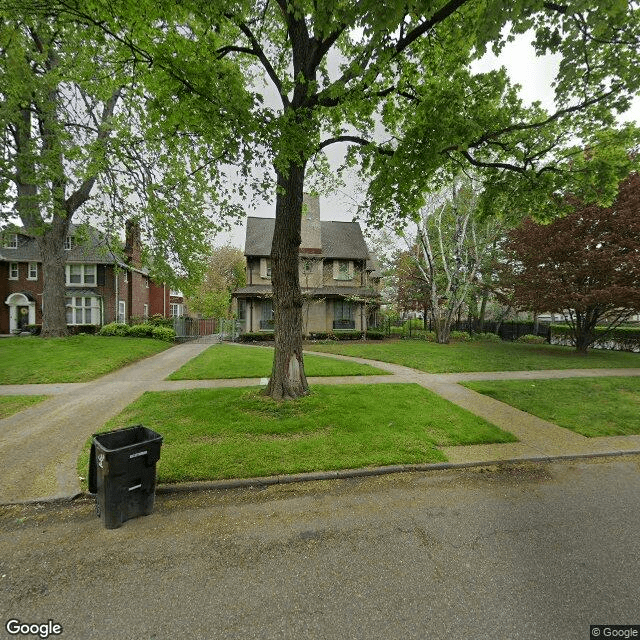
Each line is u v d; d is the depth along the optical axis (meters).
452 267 21.66
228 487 4.01
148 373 10.77
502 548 2.93
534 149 7.46
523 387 8.95
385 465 4.52
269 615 2.23
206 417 6.09
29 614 2.24
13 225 12.50
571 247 13.33
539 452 5.06
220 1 4.60
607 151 7.07
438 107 6.10
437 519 3.39
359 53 5.31
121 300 24.48
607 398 8.00
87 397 7.85
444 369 11.38
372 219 8.21
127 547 2.95
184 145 7.21
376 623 2.16
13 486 3.97
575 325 17.72
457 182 18.23
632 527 3.26
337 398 7.25
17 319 23.55
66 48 6.71
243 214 6.86
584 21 4.84
